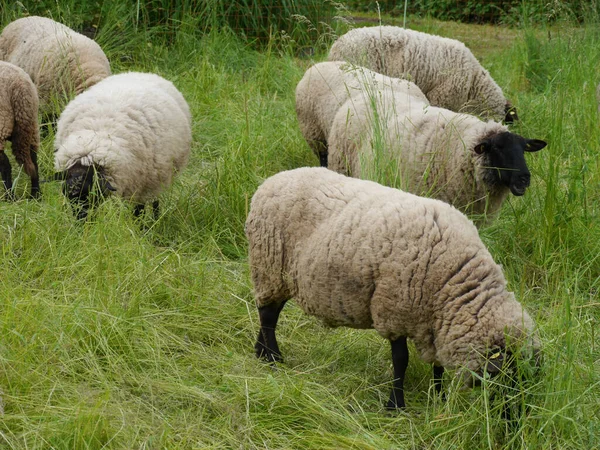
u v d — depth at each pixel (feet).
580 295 25.36
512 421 18.30
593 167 32.83
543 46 52.39
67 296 23.47
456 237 19.16
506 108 40.83
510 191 27.99
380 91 29.73
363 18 68.80
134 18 50.83
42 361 20.04
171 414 19.10
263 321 22.43
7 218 28.19
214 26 50.83
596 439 18.51
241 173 32.07
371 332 23.52
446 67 39.40
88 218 26.23
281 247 21.02
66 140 28.60
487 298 18.66
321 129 35.78
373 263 19.19
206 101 42.96
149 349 21.24
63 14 47.16
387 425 19.25
